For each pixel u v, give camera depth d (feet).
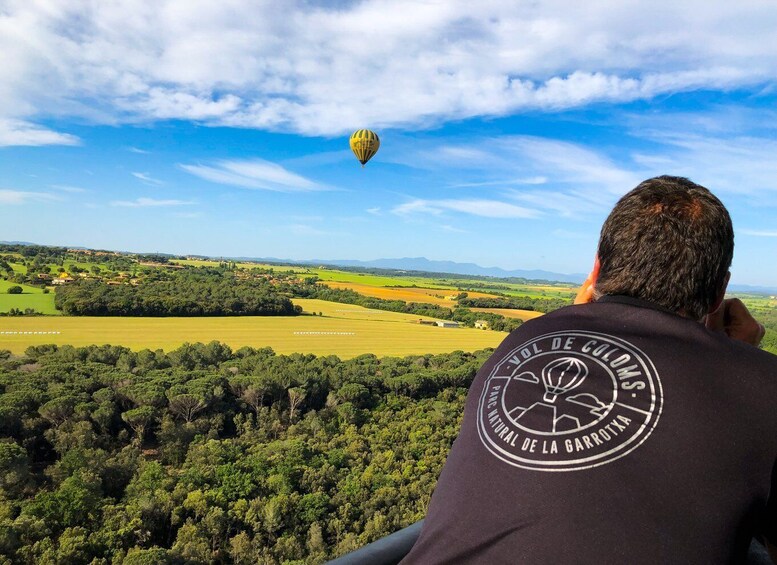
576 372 3.69
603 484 3.14
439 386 138.82
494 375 4.13
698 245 3.90
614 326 3.94
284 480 83.25
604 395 3.48
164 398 112.16
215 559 68.28
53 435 94.73
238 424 112.37
